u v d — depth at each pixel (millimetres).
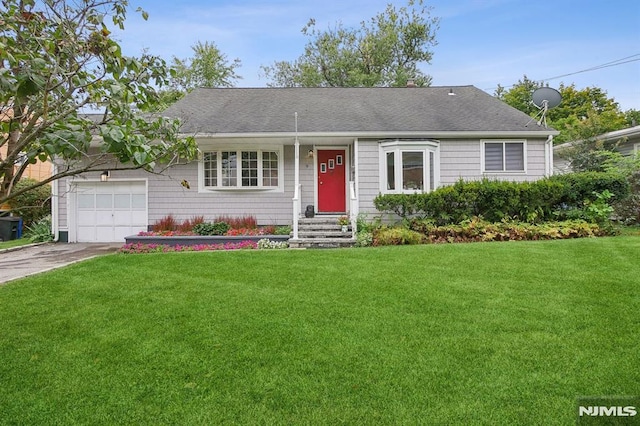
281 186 12195
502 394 2609
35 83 2045
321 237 10289
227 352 3336
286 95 14258
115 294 5145
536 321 3879
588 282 5184
